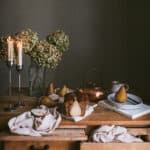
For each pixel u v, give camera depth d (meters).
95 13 2.64
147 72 2.71
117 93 1.64
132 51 2.69
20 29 2.65
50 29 2.66
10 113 1.56
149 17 2.63
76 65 2.73
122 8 2.63
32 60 1.69
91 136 1.50
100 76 2.75
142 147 1.46
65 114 1.51
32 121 1.46
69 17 2.65
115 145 1.44
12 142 1.45
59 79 2.75
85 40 2.69
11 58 1.60
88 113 1.55
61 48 1.79
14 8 2.62
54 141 1.47
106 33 2.68
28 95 1.82
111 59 2.71
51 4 2.62
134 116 1.51
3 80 2.71
